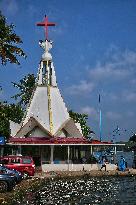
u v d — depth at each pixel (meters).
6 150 59.59
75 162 55.16
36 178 39.28
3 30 32.22
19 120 74.81
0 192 28.16
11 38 32.47
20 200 27.20
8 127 59.41
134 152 56.81
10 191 28.62
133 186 37.53
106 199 28.86
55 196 30.06
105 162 53.41
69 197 29.62
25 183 33.88
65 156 55.38
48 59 64.38
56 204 26.06
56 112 60.81
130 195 31.25
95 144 54.03
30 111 61.00
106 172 47.22
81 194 31.52
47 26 64.19
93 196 30.45
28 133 56.94
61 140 53.72
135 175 46.97
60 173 46.28
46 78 63.81
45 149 54.72
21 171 39.94
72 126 57.34
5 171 32.12
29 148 54.62
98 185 38.28
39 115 60.25
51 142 52.97
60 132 57.34
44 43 64.88
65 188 35.44
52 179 41.72
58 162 54.22
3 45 32.25
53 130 58.16
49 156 54.50
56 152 55.22
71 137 57.62
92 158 54.81
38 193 31.61
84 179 44.16
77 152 56.16
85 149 56.56
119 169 50.53
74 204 26.28
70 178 44.28
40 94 62.53
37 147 54.72
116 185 38.41
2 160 40.12
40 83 63.72
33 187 33.59
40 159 53.81
